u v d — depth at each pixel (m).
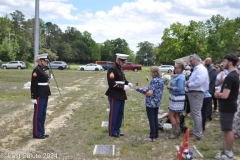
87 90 17.72
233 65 5.29
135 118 9.39
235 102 5.30
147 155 5.78
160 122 7.88
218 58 52.09
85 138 6.99
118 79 7.07
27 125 8.45
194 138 6.87
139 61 110.44
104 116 9.69
